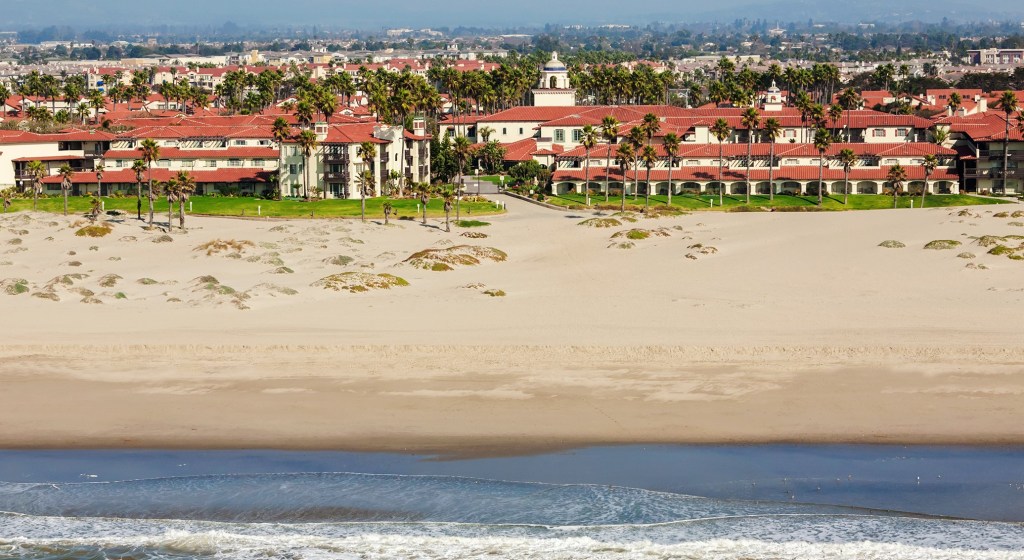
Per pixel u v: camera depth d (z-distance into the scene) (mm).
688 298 104438
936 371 74438
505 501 55781
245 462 60812
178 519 54781
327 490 57250
